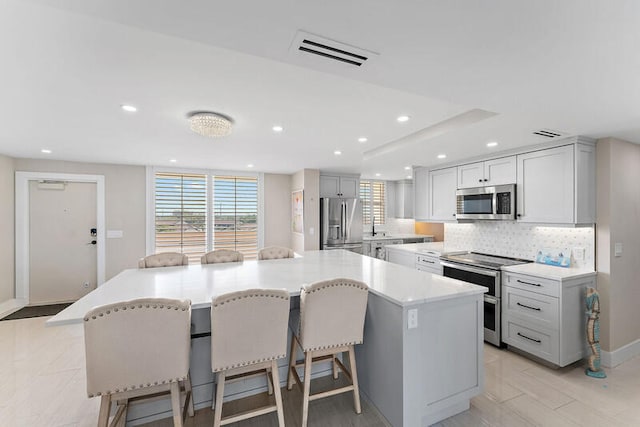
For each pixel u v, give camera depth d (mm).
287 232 5625
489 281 3025
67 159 4129
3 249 3834
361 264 2908
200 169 4973
